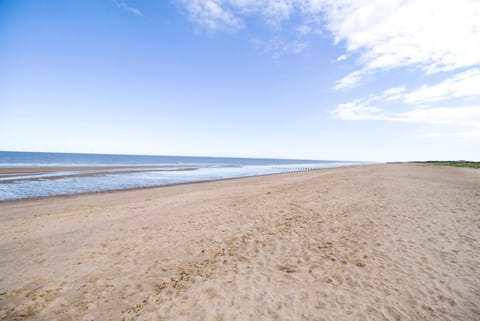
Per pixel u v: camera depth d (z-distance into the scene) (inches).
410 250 178.4
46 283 146.4
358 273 147.6
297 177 880.9
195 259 176.9
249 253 184.7
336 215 284.0
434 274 143.6
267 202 380.5
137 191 543.2
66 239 225.8
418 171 1067.3
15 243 216.7
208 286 138.9
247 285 138.6
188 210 338.6
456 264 155.2
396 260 163.0
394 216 271.1
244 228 247.4
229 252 187.9
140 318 112.6
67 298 130.4
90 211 342.0
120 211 339.6
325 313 111.7
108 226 266.5
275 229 241.0
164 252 191.5
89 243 214.2
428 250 177.5
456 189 471.2
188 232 239.9
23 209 358.3
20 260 179.8
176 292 133.7
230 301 123.6
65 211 343.9
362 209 307.7
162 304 123.0
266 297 126.3
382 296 123.5
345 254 175.3
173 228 254.5
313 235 218.8
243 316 111.6
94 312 118.1
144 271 160.1
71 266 169.0
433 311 110.8
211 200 413.1
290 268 157.8
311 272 151.3
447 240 195.9
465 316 107.0
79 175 874.1
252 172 1309.1
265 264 165.2
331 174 970.1
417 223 242.8
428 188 485.4
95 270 162.7
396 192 434.0
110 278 151.5
